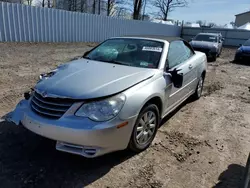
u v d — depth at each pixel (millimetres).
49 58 9141
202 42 13969
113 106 2572
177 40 4488
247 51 12812
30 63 8039
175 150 3281
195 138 3686
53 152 3002
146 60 3611
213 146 3475
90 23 15156
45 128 2574
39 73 6938
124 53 3814
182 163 2998
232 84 7824
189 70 4430
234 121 4508
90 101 2545
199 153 3256
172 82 3629
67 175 2617
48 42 12805
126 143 2787
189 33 28250
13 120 2984
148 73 3217
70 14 13750
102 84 2744
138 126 2963
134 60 3639
